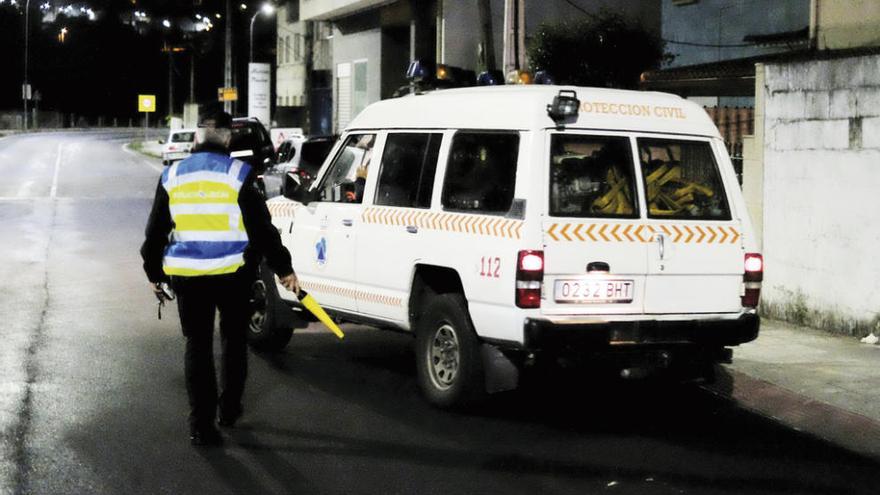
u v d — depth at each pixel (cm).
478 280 718
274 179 2270
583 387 859
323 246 888
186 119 6881
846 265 1040
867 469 645
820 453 678
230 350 695
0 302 1208
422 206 785
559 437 703
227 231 655
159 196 657
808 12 1898
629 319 711
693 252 731
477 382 739
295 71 5319
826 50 1053
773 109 1127
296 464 629
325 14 4166
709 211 748
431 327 775
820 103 1060
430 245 764
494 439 694
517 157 711
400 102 852
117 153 5650
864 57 1004
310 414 747
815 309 1082
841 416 762
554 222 694
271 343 955
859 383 850
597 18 2241
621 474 624
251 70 4681
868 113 1004
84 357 922
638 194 723
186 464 625
